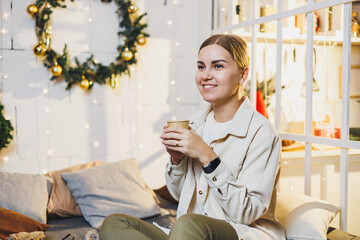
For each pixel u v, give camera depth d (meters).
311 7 1.82
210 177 1.23
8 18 2.30
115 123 2.60
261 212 1.26
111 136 2.59
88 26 2.48
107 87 2.56
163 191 2.39
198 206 1.39
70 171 2.26
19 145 2.36
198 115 1.57
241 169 1.35
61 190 2.12
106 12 2.52
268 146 1.30
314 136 1.83
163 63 2.71
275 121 2.08
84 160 2.53
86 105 2.51
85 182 2.07
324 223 1.54
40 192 1.99
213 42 1.35
